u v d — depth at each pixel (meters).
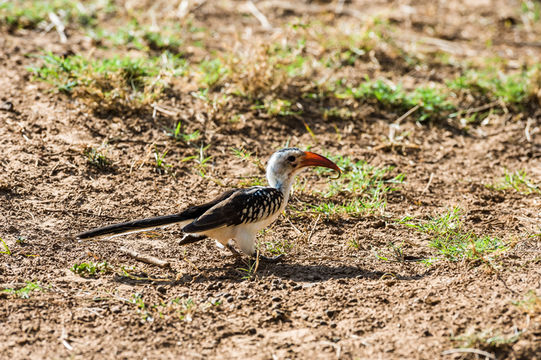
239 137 13.45
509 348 7.25
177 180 11.80
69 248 9.55
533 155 13.94
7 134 12.34
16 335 7.50
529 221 10.95
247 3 20.70
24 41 16.27
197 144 13.04
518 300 8.09
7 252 9.18
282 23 19.31
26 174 11.26
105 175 11.64
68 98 13.77
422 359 7.21
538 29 20.91
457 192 12.24
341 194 11.84
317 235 10.45
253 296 8.59
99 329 7.72
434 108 15.11
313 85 15.38
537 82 15.85
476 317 7.87
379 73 16.73
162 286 8.70
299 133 13.92
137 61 14.78
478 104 15.74
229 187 11.68
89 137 12.62
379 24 18.94
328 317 8.12
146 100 13.69
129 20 18.44
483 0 22.98
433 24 20.64
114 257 9.46
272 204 9.30
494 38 20.06
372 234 10.50
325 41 17.61
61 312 7.98
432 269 9.32
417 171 13.01
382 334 7.71
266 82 14.70
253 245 9.47
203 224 8.77
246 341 7.64
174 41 16.83
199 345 7.53
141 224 8.77
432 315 7.98
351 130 14.27
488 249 9.70
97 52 16.02
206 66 15.56
